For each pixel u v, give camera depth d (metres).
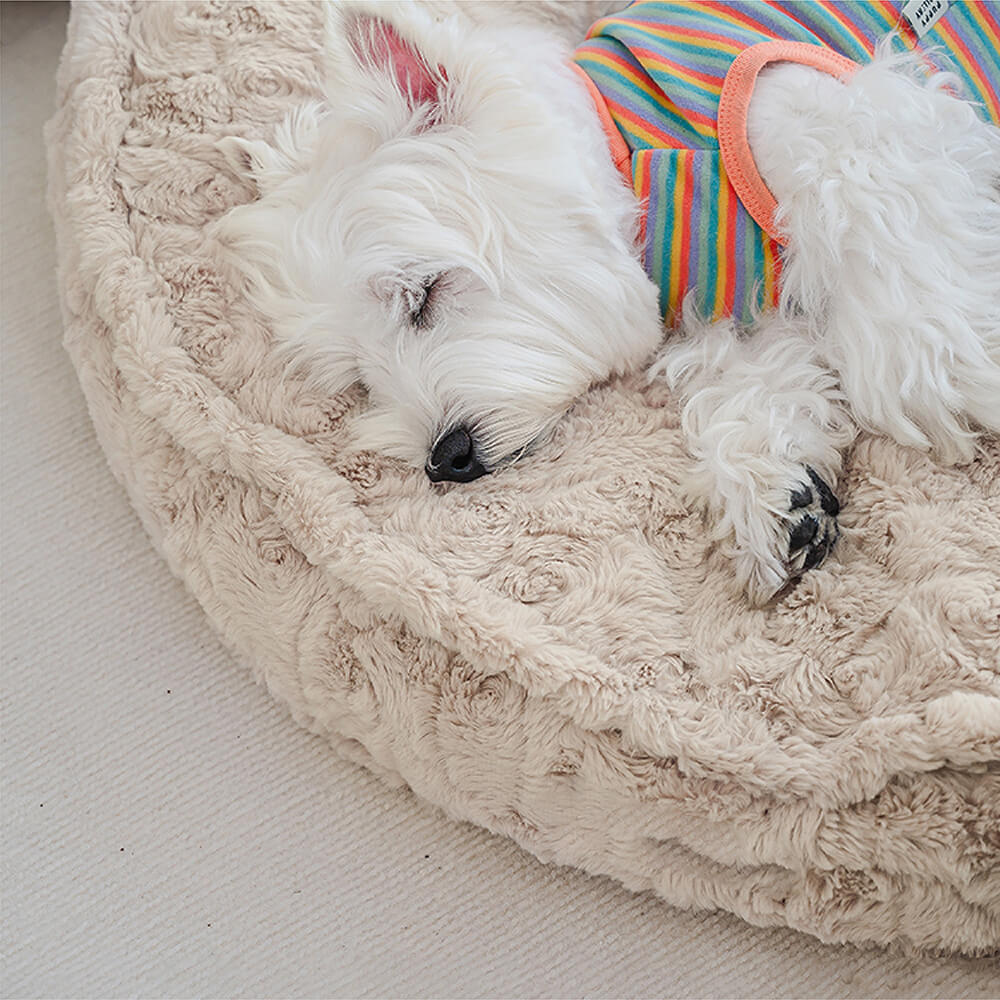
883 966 1.36
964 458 1.44
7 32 2.09
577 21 1.79
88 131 1.70
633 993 1.41
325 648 1.49
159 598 1.68
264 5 1.73
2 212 1.93
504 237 1.41
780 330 1.52
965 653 1.28
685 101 1.45
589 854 1.42
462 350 1.43
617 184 1.47
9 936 1.50
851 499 1.47
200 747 1.60
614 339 1.50
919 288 1.40
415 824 1.54
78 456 1.77
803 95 1.42
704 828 1.33
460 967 1.45
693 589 1.45
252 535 1.53
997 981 1.32
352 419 1.56
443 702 1.42
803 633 1.38
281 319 1.50
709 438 1.46
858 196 1.38
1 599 1.69
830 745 1.30
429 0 1.70
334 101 1.44
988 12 1.51
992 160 1.47
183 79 1.71
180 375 1.57
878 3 1.51
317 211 1.44
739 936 1.42
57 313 1.85
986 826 1.23
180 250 1.64
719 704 1.35
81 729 1.61
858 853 1.26
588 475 1.50
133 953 1.49
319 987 1.46
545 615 1.42
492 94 1.39
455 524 1.48
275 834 1.55
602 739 1.36
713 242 1.48
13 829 1.56
